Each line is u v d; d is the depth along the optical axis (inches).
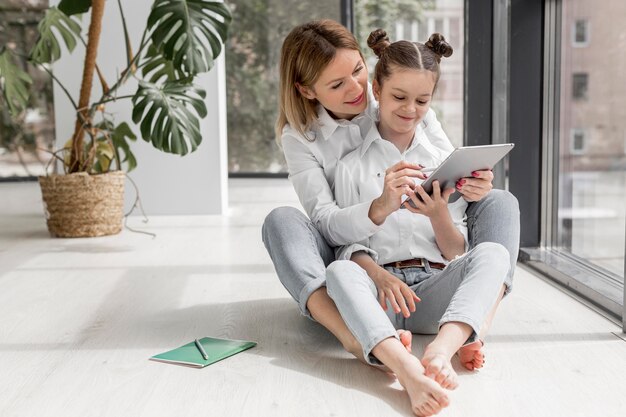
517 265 109.7
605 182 95.1
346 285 63.5
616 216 92.1
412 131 76.1
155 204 166.6
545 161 112.7
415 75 68.9
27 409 59.9
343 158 77.9
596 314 82.8
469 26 129.2
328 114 77.2
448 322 60.9
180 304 91.7
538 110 112.7
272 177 249.6
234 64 247.4
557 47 110.2
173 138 132.3
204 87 163.3
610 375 64.1
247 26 245.0
